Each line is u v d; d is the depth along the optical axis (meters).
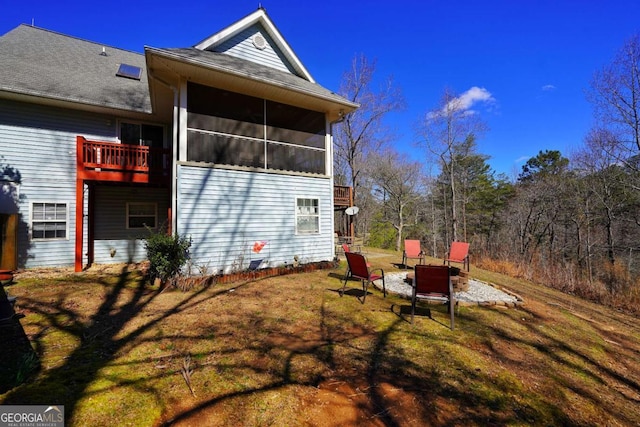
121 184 8.48
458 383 2.89
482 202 27.61
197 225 6.99
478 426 2.29
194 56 6.85
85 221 9.16
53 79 8.68
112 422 2.16
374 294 6.03
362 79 20.91
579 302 8.01
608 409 2.73
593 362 3.72
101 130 9.23
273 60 9.62
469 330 4.27
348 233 16.31
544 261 16.06
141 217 9.92
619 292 9.73
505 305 5.61
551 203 19.58
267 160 8.35
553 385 3.04
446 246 25.09
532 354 3.72
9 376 2.76
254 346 3.56
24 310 4.77
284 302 5.37
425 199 28.28
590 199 17.25
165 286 6.11
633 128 12.91
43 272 7.75
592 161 16.36
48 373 2.84
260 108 8.38
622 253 15.75
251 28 9.16
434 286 4.48
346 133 21.77
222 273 7.23
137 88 10.23
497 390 2.82
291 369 3.04
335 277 7.59
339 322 4.43
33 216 8.28
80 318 4.43
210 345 3.56
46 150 8.45
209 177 7.24
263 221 8.04
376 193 29.33
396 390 2.72
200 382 2.74
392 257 12.75
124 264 9.14
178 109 7.18
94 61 10.78
